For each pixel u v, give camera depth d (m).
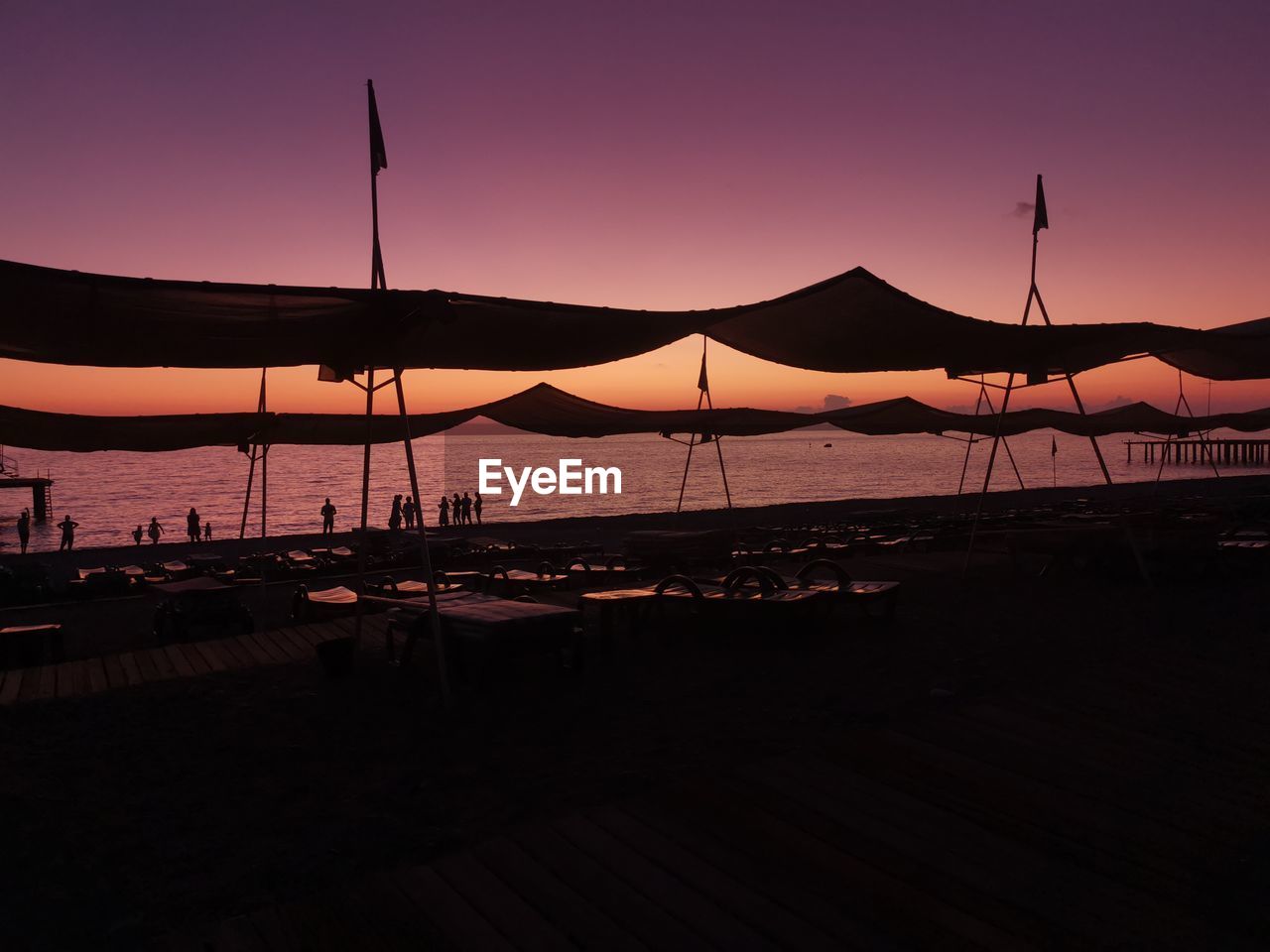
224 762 4.53
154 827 3.71
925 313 7.38
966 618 7.67
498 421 16.72
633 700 5.45
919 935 2.65
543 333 6.90
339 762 4.49
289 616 12.48
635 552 14.35
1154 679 5.54
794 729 4.78
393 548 19.95
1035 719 4.79
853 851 3.23
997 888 2.94
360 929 2.76
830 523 25.27
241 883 3.17
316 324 5.75
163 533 40.75
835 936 2.65
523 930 2.72
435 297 5.20
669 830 3.45
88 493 72.81
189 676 6.36
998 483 68.50
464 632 5.70
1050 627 7.20
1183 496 27.67
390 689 5.85
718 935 2.66
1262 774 3.93
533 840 3.39
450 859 3.25
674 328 7.15
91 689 6.07
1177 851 3.19
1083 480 67.19
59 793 4.11
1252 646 6.38
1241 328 10.26
